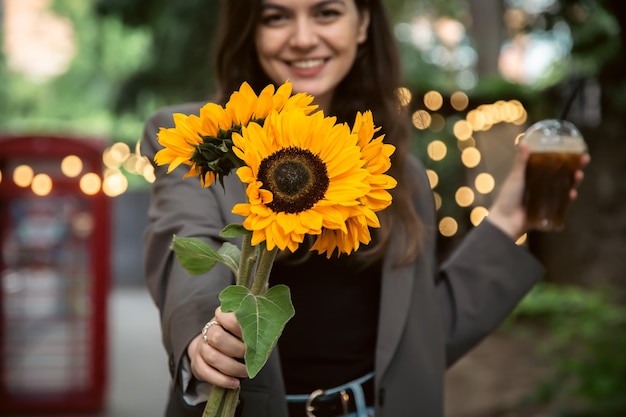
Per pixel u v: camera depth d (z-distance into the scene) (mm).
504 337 9953
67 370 7938
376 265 2391
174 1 14555
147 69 16672
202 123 1644
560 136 2543
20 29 26297
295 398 2320
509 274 2529
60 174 7750
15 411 7820
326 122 1580
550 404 6930
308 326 2338
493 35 13570
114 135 20438
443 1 20375
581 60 10141
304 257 2281
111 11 14758
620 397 5855
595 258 11078
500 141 9805
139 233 19391
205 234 2117
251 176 1558
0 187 7668
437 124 9953
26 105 24781
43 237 7855
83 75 22266
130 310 15383
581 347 8945
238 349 1700
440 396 2391
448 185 11148
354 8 2439
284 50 2396
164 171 2250
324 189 1562
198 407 1872
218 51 2529
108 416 7918
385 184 1629
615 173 10898
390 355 2307
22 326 7879
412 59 18828
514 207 2584
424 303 2414
